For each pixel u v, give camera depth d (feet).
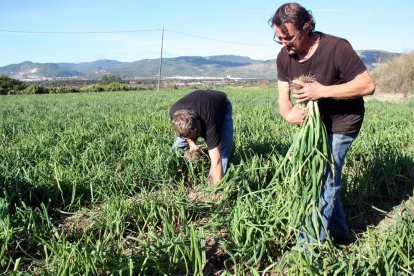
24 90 157.17
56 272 10.48
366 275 9.84
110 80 289.53
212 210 14.57
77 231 14.12
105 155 20.94
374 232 13.03
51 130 29.86
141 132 26.86
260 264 12.03
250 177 16.10
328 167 11.50
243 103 57.36
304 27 10.27
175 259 11.00
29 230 12.79
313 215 11.22
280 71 12.00
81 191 16.62
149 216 13.94
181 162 19.21
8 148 23.99
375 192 16.90
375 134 25.29
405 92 92.02
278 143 21.56
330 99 11.38
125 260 10.64
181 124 13.23
